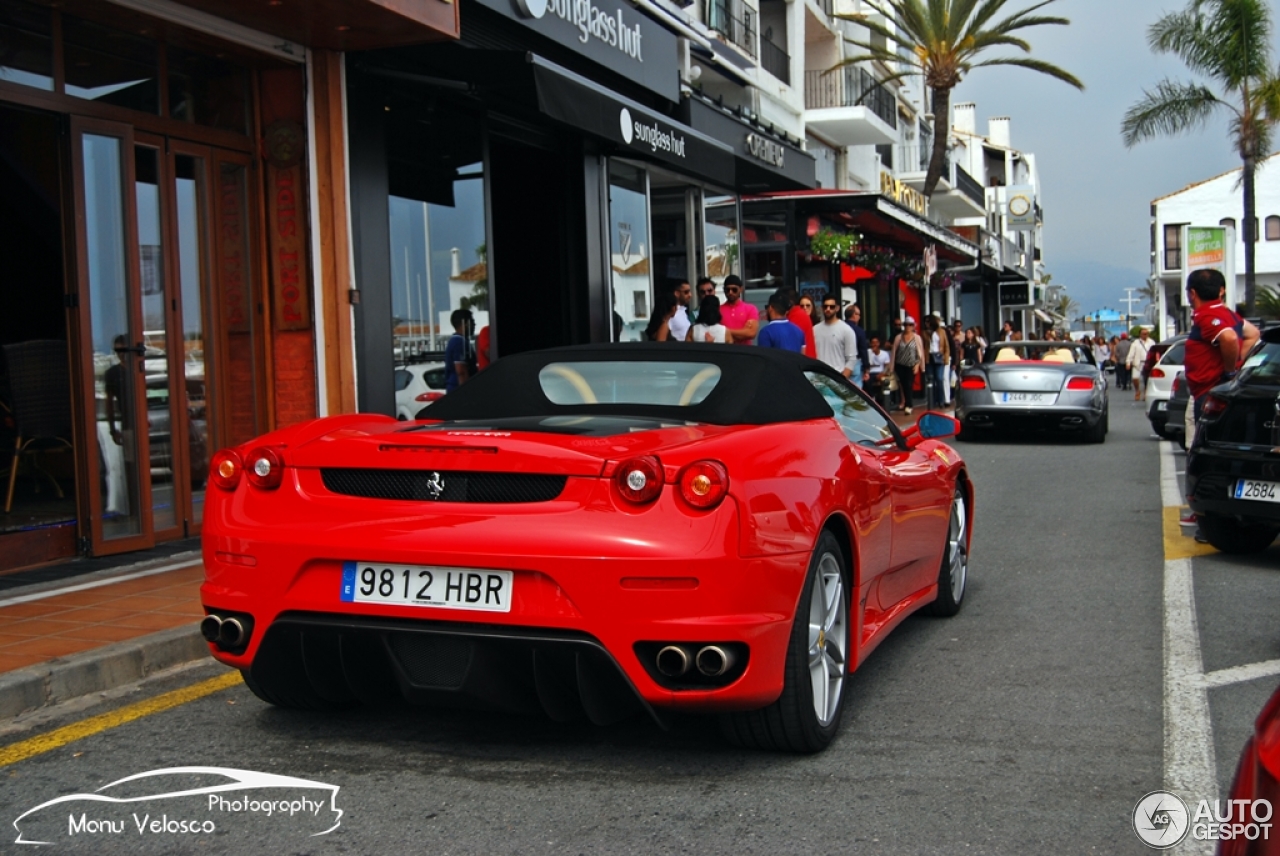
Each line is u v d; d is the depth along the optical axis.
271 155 8.15
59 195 6.57
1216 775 3.42
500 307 12.59
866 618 4.31
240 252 7.99
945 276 30.83
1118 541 7.86
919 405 23.59
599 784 3.34
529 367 4.31
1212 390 7.14
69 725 3.93
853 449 4.06
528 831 3.00
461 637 3.21
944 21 26.03
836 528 3.83
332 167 8.23
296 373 8.20
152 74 7.24
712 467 3.15
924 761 3.55
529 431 3.52
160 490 7.14
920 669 4.69
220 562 3.51
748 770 3.46
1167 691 4.31
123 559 6.60
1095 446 15.42
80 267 6.57
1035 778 3.39
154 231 7.19
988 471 12.53
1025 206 63.00
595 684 3.22
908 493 4.61
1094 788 3.31
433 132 9.84
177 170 7.41
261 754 3.61
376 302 8.81
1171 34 32.47
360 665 3.52
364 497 3.41
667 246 14.55
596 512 3.17
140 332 6.99
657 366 4.16
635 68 12.41
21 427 6.96
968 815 3.11
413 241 9.46
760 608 3.20
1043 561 7.18
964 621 5.59
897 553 4.52
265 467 3.53
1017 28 26.05
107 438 6.73
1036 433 17.55
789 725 3.44
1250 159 32.84
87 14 6.71
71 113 6.57
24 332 7.16
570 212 12.44
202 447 7.55
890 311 29.64
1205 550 7.42
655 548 3.10
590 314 12.42
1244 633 5.20
